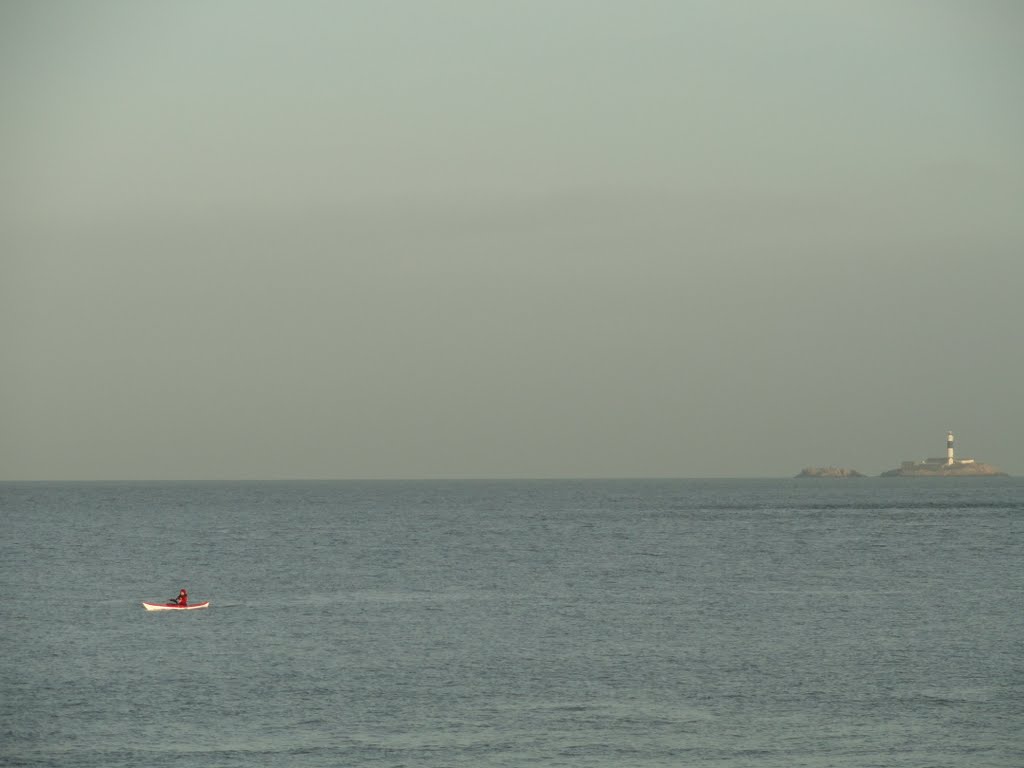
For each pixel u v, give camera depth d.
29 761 160.62
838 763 159.00
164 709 186.50
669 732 172.50
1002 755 162.25
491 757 161.12
